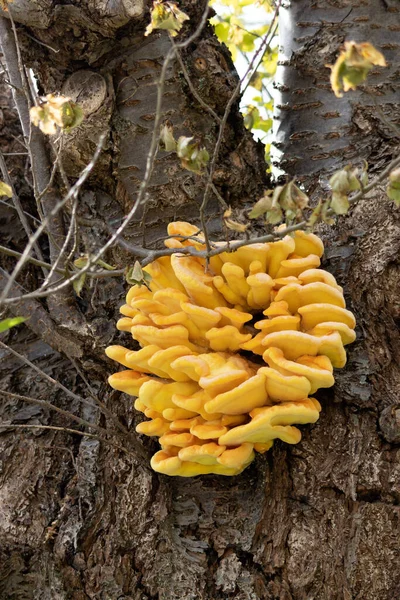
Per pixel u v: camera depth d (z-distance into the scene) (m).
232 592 1.55
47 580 1.59
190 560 1.57
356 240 1.61
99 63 1.65
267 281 1.50
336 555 1.54
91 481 1.62
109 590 1.57
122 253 1.66
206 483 1.61
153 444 1.63
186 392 1.53
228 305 1.56
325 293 1.50
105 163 1.65
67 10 1.58
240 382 1.47
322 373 1.46
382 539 1.54
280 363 1.46
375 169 1.66
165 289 1.52
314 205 1.66
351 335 1.51
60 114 1.42
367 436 1.56
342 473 1.56
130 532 1.59
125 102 1.65
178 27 1.48
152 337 1.51
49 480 1.64
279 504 1.57
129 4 1.58
